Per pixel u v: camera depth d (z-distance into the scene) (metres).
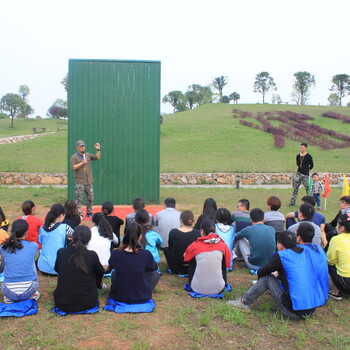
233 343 3.40
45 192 12.91
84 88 10.30
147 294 4.13
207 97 79.81
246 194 13.10
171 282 5.00
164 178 16.86
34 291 4.15
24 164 19.28
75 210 5.43
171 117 37.50
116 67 10.39
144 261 4.16
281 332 3.57
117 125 10.46
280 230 5.70
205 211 5.88
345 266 4.30
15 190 13.43
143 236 4.92
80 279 3.88
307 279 3.78
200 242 4.49
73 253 3.93
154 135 10.62
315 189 10.49
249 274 5.35
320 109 42.44
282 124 32.59
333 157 22.66
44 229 5.14
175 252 5.11
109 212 5.78
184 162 20.69
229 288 4.66
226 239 5.34
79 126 10.33
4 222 6.06
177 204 10.95
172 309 4.06
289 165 20.23
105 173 10.47
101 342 3.37
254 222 5.29
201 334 3.53
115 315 3.89
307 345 3.39
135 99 10.50
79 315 3.88
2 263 4.56
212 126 32.06
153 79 10.54
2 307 3.94
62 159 20.80
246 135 28.34
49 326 3.63
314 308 3.83
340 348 3.34
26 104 76.50
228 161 21.09
